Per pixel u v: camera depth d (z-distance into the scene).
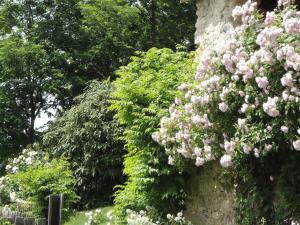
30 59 18.33
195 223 6.91
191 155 6.00
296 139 4.88
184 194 7.12
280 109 4.96
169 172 6.91
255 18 5.70
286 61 4.85
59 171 9.81
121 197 7.80
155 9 19.92
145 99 7.46
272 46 5.03
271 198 5.64
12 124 18.47
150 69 7.87
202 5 7.97
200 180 6.92
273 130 5.06
